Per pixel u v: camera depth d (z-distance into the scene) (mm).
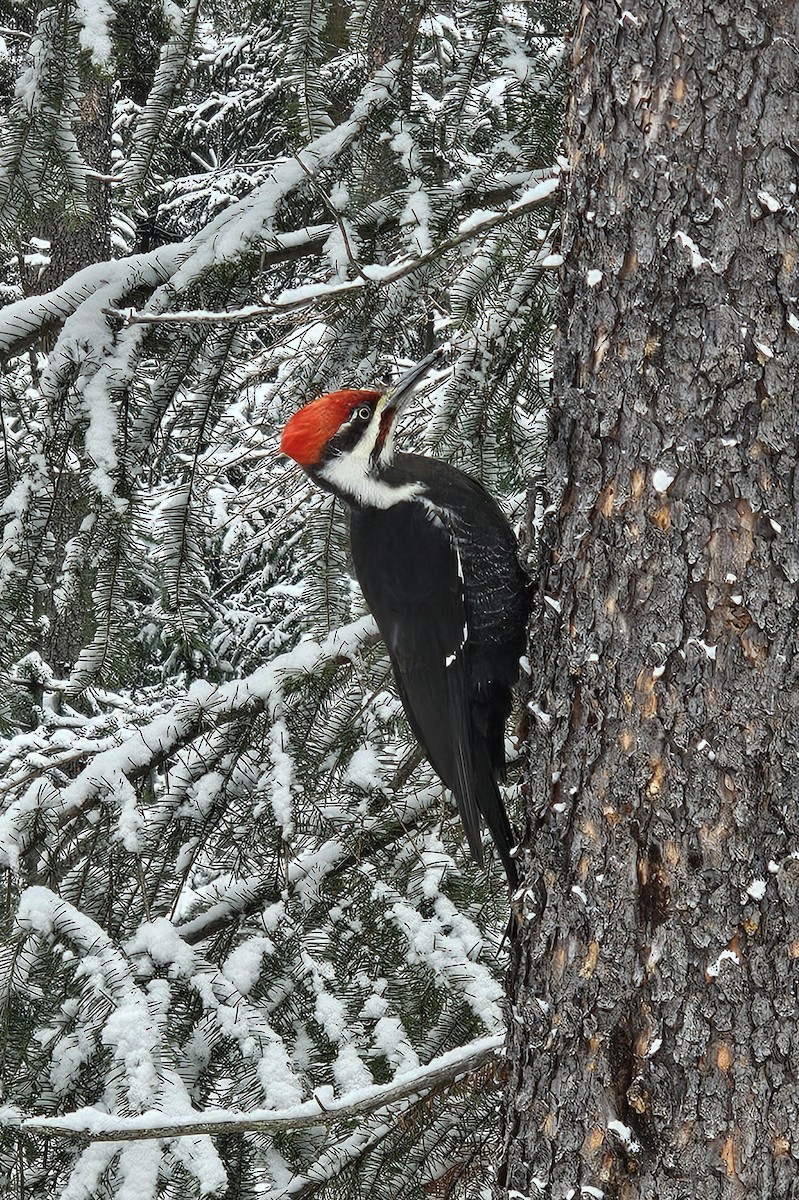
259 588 17688
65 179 7523
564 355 5883
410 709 7703
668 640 5270
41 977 7375
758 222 5102
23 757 9531
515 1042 5902
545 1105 5629
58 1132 6086
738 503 5141
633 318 5418
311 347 8617
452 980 7801
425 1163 7934
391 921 7973
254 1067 7312
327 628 8492
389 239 8156
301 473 9680
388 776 8141
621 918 5363
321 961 7891
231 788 8055
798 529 5082
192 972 7543
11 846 7824
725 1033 5090
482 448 8016
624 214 5441
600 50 5605
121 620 7934
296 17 7520
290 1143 7695
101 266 8062
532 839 5969
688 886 5184
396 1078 6336
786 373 5090
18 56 12773
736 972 5082
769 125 5082
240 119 16453
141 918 8086
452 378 7883
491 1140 7918
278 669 8141
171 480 9094
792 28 5070
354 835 8047
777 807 5066
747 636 5117
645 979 5277
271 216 7902
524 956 5863
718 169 5168
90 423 7789
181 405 8156
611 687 5461
